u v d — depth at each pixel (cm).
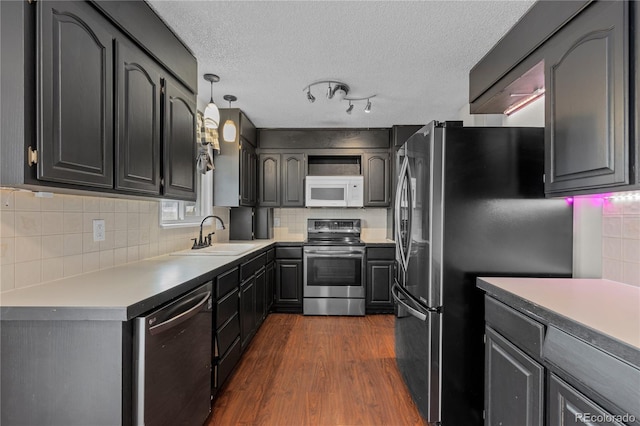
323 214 418
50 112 100
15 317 102
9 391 105
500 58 184
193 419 150
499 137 165
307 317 356
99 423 104
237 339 229
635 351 75
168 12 160
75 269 152
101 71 123
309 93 253
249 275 261
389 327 324
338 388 209
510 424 125
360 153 383
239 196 314
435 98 279
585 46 121
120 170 134
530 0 150
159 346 119
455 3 153
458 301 165
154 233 222
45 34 99
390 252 362
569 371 94
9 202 120
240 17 164
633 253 140
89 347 104
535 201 164
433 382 166
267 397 199
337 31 176
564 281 149
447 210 165
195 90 204
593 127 117
